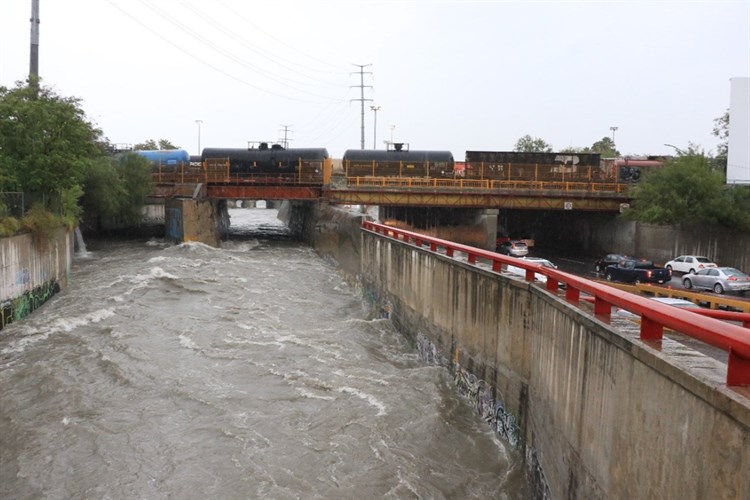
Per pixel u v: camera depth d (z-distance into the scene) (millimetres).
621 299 8078
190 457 13305
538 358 12062
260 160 58344
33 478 12430
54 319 24781
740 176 43000
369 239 32094
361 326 25859
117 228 66250
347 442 14055
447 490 12156
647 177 48688
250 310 27938
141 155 62750
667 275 34562
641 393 7234
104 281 34062
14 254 24609
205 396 16766
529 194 52250
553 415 10938
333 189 52844
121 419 15234
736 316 8672
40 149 31812
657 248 47156
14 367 18984
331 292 34312
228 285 33875
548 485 11031
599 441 8609
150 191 59656
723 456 5449
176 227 55906
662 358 6680
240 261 44375
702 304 24422
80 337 22344
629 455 7551
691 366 6324
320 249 50844
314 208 56344
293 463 13078
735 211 39000
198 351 20984
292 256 49469
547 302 11531
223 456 13352
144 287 32062
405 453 13625
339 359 20547
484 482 12531
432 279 20531
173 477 12453
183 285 33094
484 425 15289
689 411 6086
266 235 69500
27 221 26625
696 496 5922
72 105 35625
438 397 16844
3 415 15438
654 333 7559
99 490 11961
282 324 25453
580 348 9570
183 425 14945
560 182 55125
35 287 27062
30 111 31422
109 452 13508
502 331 14383
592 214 56844
